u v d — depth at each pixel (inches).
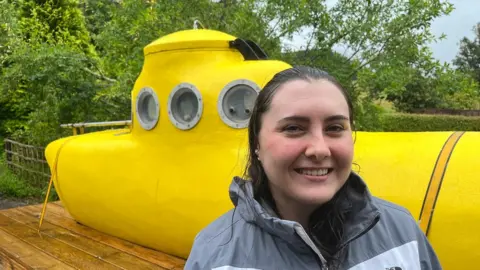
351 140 47.2
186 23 215.5
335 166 46.7
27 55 257.0
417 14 205.8
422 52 210.7
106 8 284.7
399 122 553.0
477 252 77.0
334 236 49.0
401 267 48.3
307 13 206.1
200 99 107.7
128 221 124.2
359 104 213.2
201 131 108.6
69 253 125.3
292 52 217.5
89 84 260.2
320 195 45.6
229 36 116.0
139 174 119.2
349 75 214.2
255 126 49.8
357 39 211.5
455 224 79.1
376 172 89.2
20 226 153.1
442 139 90.1
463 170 81.7
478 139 86.4
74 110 272.7
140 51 221.5
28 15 434.6
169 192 112.6
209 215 106.0
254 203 46.4
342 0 219.0
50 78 249.8
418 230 52.6
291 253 46.1
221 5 224.4
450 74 214.7
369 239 49.5
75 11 448.5
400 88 199.0
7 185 306.5
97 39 256.2
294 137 45.8
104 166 127.8
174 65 113.0
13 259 124.7
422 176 84.9
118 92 229.5
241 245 47.1
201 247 48.9
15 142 336.5
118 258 119.3
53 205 180.5
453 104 565.9
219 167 105.3
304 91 45.6
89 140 136.7
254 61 108.7
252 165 51.0
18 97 395.5
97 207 132.0
